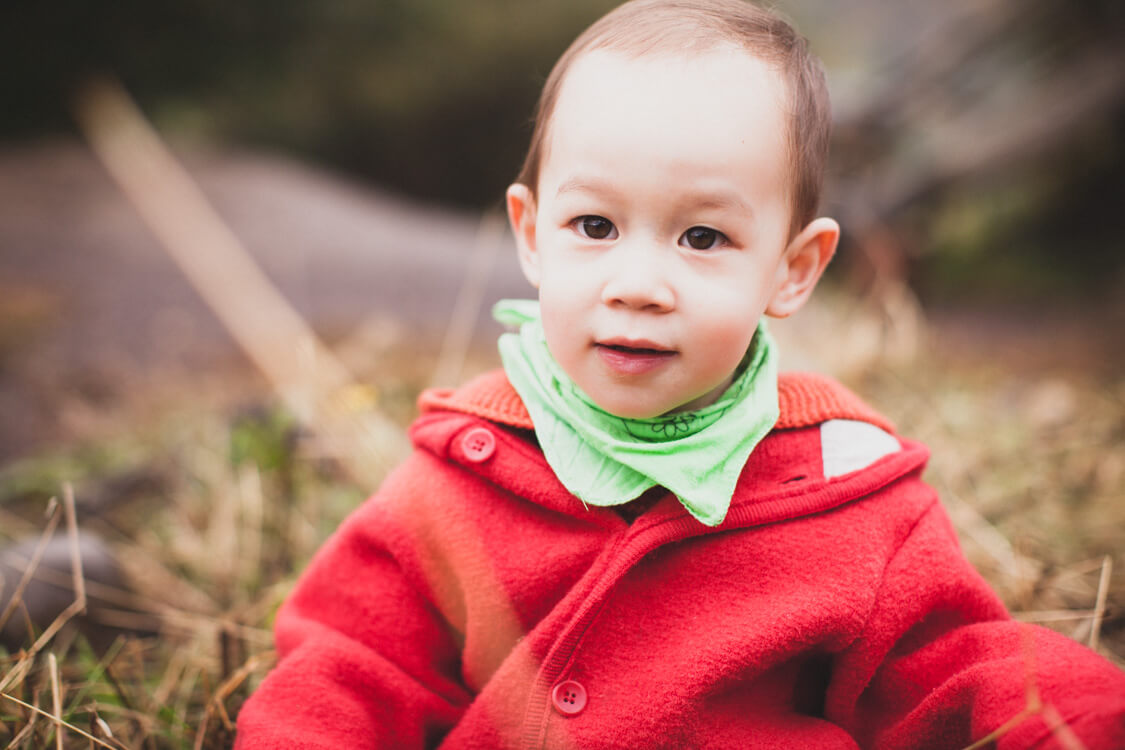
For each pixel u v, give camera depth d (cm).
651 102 113
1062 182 647
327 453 237
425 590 137
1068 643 119
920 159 641
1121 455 272
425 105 915
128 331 453
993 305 598
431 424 143
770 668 125
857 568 126
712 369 118
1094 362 439
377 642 137
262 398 323
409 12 891
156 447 284
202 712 165
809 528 128
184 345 434
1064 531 227
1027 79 662
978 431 286
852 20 1112
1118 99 608
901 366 325
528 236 137
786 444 135
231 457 248
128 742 153
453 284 595
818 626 123
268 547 223
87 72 803
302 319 483
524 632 131
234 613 191
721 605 126
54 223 625
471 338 465
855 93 708
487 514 134
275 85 873
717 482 123
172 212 265
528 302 148
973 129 648
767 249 119
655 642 126
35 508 252
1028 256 644
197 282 251
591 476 125
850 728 130
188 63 841
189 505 244
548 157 123
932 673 126
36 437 319
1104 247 639
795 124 121
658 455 122
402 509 138
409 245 677
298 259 602
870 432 139
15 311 466
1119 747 104
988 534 215
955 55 677
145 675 180
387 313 506
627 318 115
